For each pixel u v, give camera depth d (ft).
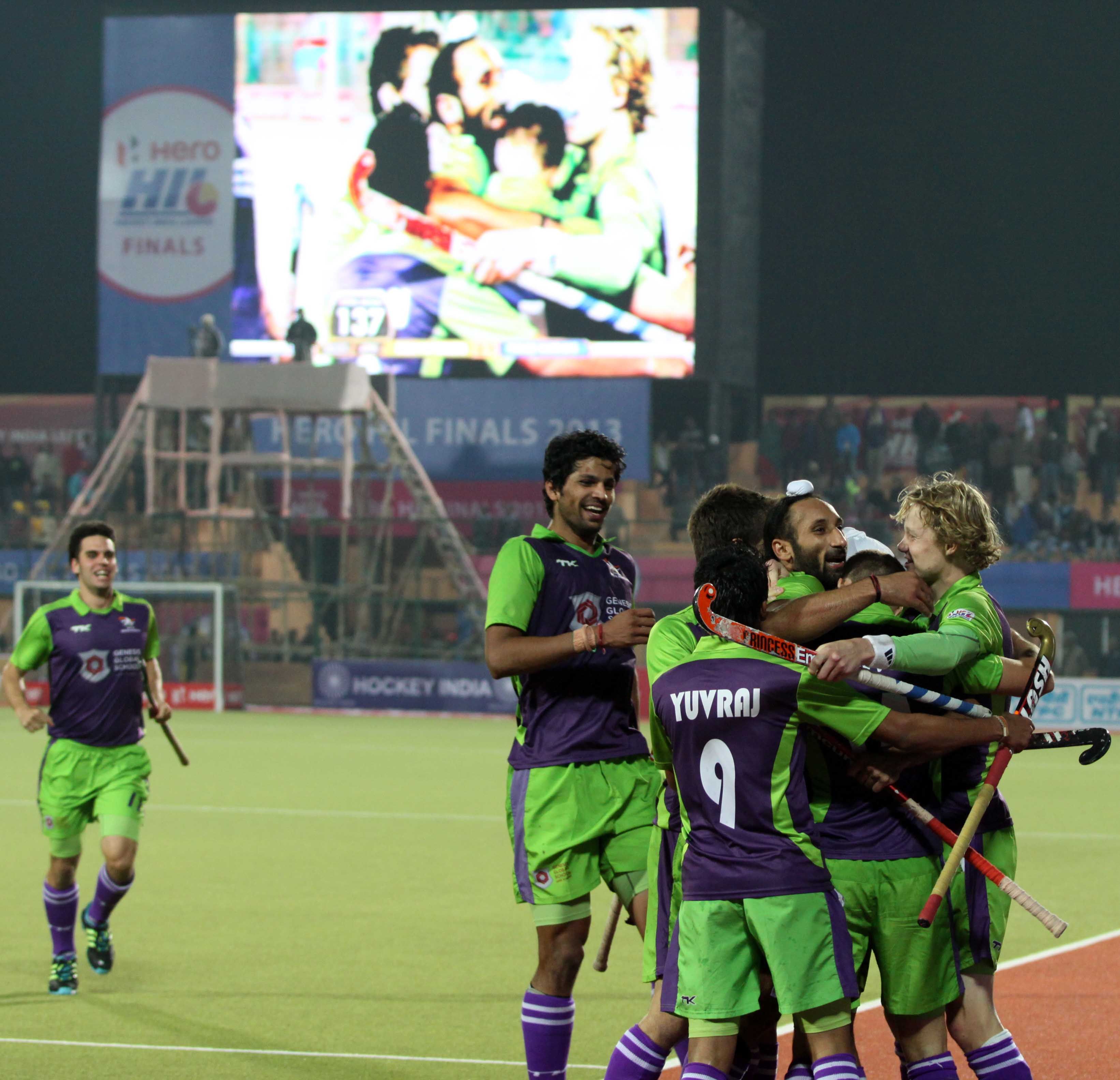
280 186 196.24
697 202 189.88
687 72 188.24
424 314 194.18
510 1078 37.04
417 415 195.00
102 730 48.03
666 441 210.18
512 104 191.52
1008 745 28.09
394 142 193.88
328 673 176.45
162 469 201.77
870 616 29.14
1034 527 193.16
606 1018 43.39
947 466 199.93
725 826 26.78
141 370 199.11
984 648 28.58
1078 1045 39.86
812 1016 26.55
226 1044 40.22
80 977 48.39
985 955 29.17
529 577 33.81
